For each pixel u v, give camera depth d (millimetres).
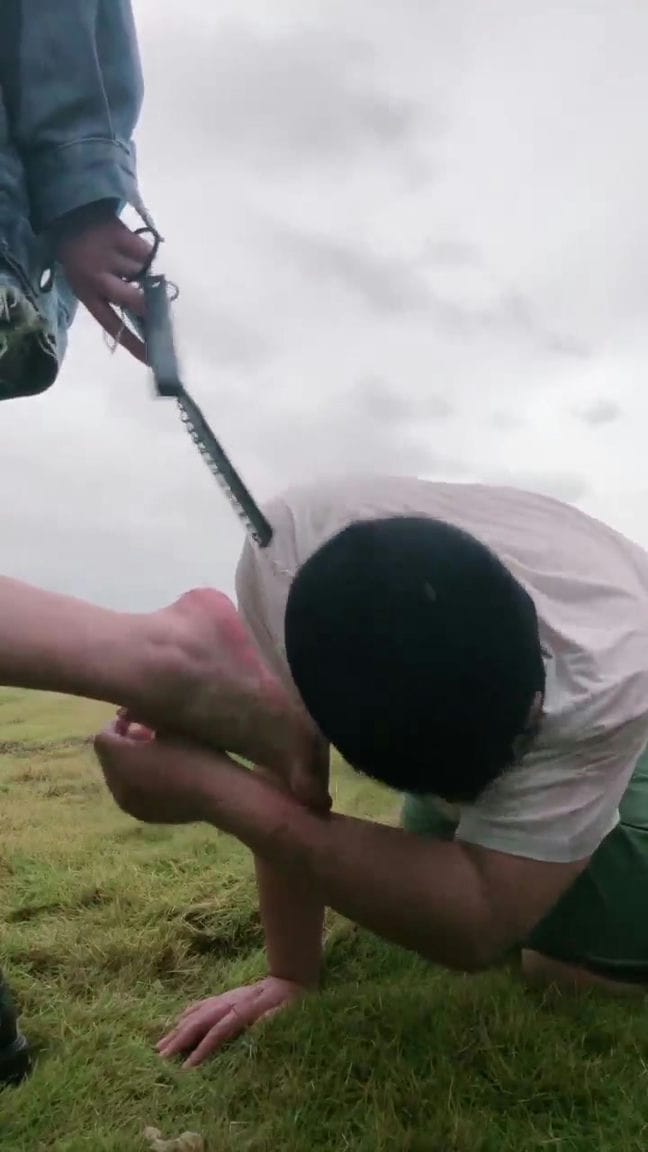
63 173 844
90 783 1363
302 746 698
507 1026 780
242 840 719
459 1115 697
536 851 731
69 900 1062
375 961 973
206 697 682
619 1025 805
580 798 742
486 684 602
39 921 1025
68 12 847
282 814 707
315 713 633
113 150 863
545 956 928
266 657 849
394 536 631
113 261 865
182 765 704
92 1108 752
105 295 867
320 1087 740
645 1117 695
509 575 647
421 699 597
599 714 727
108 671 654
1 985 792
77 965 958
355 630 606
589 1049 781
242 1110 738
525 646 622
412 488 871
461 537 643
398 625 600
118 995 916
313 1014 823
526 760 718
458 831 759
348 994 851
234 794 701
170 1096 767
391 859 713
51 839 1189
